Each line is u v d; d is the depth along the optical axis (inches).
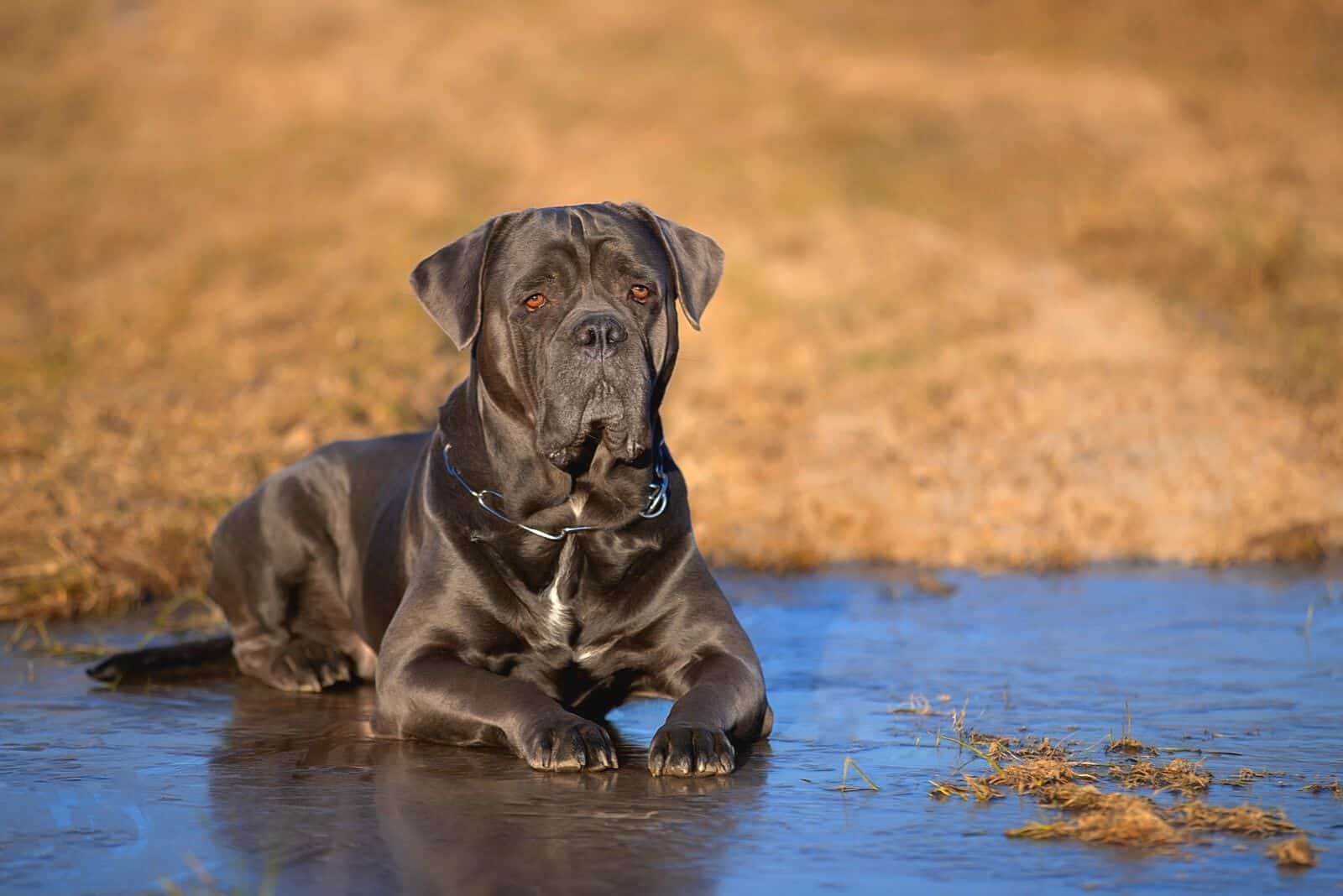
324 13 1608.0
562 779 246.2
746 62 1397.6
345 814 224.1
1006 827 216.7
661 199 1069.1
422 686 270.5
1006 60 1400.1
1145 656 355.9
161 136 1358.3
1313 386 696.4
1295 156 1155.9
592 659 286.2
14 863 200.7
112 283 976.9
